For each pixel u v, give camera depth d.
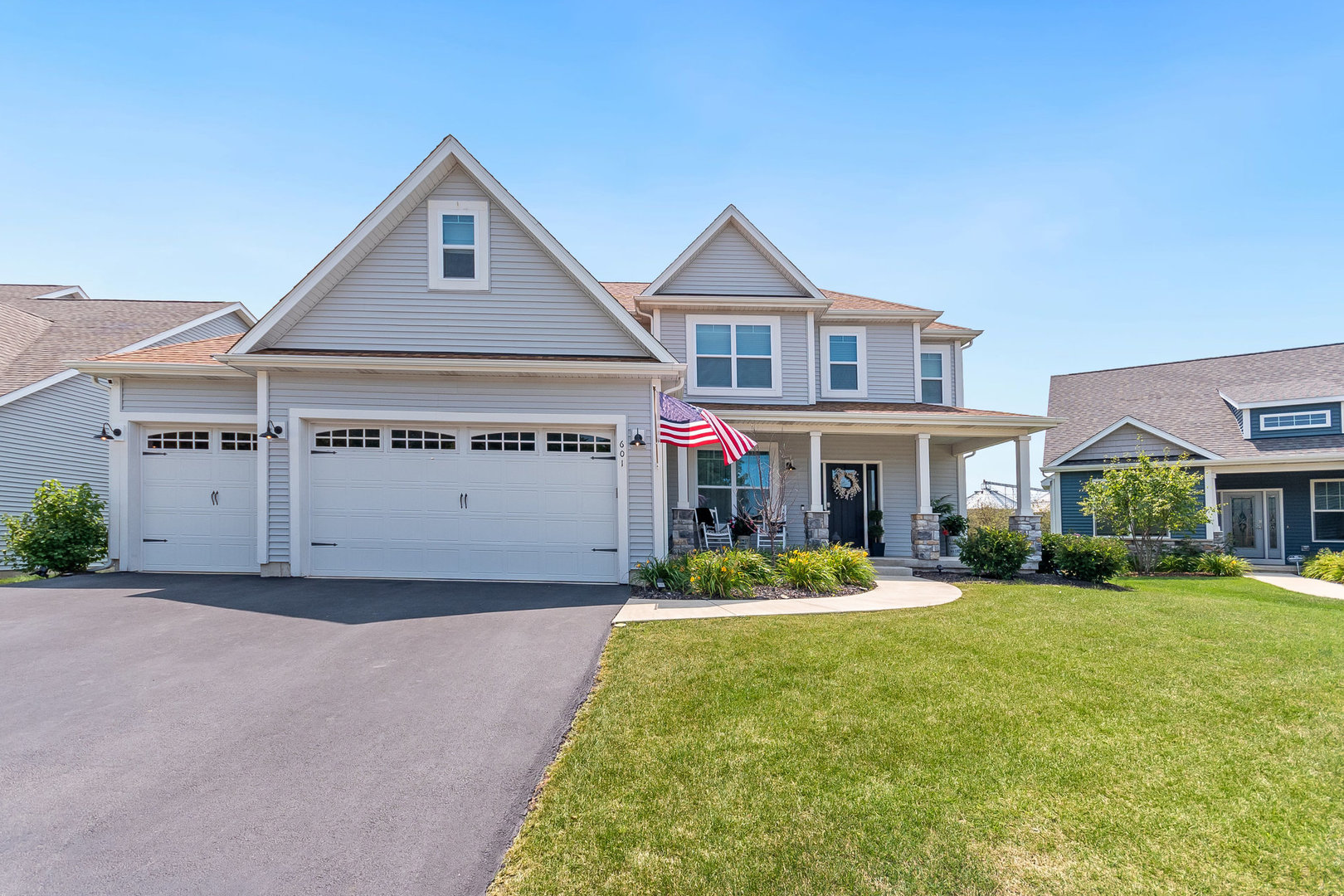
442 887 3.04
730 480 15.30
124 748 4.33
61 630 6.96
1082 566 12.27
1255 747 4.51
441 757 4.32
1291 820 3.62
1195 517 15.74
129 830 3.42
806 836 3.44
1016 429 14.33
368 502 10.56
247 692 5.33
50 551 10.77
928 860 3.24
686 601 9.34
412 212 11.38
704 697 5.36
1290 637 7.40
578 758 4.31
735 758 4.30
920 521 14.05
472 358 10.48
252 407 11.16
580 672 5.95
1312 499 18.78
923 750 4.43
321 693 5.35
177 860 3.18
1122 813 3.68
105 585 9.55
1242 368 21.94
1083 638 7.25
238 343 10.50
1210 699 5.39
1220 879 3.12
